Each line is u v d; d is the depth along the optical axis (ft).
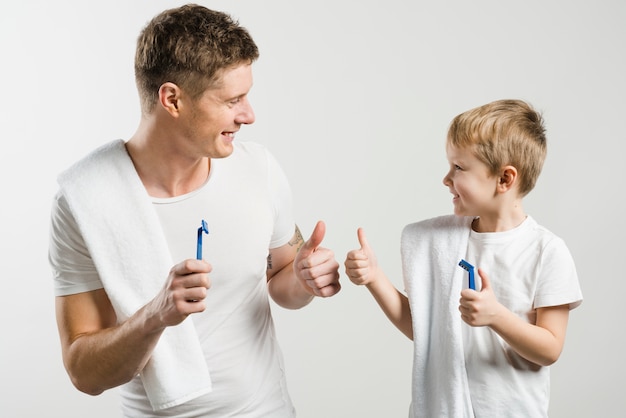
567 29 7.66
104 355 3.83
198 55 3.68
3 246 8.59
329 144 8.17
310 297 4.66
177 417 4.24
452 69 7.89
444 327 4.42
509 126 4.27
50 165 8.55
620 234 7.70
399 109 8.05
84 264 4.14
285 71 8.14
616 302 7.73
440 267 4.51
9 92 8.48
